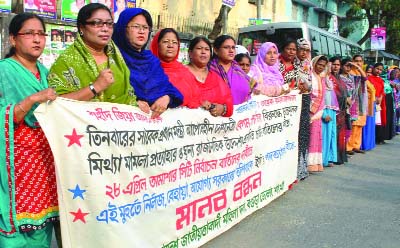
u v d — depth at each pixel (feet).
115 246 9.78
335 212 17.25
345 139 27.84
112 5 27.78
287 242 13.94
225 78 15.47
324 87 24.27
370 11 89.86
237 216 15.30
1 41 20.80
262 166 17.02
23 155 8.84
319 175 23.84
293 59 21.49
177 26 46.47
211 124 13.38
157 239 11.23
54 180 9.25
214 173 13.71
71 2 24.86
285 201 18.53
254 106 16.15
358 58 32.78
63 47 23.52
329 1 94.94
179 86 13.23
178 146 11.94
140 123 10.55
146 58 11.75
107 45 10.25
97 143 9.39
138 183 10.48
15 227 8.71
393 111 39.96
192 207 12.70
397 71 43.55
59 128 8.85
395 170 25.96
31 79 9.12
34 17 9.18
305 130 22.13
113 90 10.17
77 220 9.18
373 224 15.99
